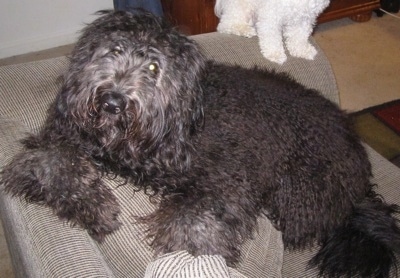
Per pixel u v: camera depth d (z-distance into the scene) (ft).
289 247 3.39
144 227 2.59
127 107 2.66
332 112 3.59
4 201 2.85
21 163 2.77
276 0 4.36
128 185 2.81
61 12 7.55
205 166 2.87
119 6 6.63
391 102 6.75
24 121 3.14
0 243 4.52
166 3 7.30
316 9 4.61
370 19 8.74
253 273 2.77
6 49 7.43
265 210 3.23
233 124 3.05
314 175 3.27
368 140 6.07
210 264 1.97
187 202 2.76
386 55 7.85
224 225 2.74
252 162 3.00
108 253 2.51
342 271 3.19
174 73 2.74
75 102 2.75
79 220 2.54
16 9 7.20
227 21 4.85
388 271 3.21
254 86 3.35
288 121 3.26
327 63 4.52
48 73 3.37
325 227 3.38
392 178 4.00
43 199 2.62
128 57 2.67
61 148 2.81
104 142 2.86
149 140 2.80
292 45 4.48
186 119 2.85
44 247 2.26
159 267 1.96
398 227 3.47
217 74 3.34
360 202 3.55
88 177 2.77
